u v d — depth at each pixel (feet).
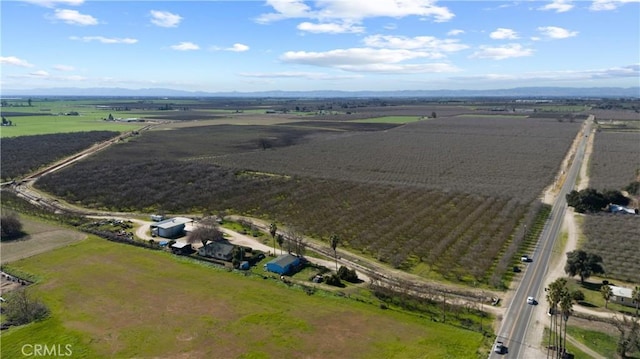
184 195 449.89
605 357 179.32
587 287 244.83
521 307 223.51
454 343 189.98
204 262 285.02
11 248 302.45
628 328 196.24
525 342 191.31
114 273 262.67
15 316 212.02
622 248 293.84
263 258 293.64
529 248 304.30
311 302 229.25
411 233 333.01
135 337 194.18
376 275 265.95
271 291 241.96
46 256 288.10
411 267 277.03
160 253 297.74
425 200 420.77
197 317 211.61
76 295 233.76
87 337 194.08
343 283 255.29
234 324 205.36
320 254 299.79
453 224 353.51
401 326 205.05
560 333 197.57
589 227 338.34
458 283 254.06
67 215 392.06
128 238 327.26
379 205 405.18
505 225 346.33
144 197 444.14
